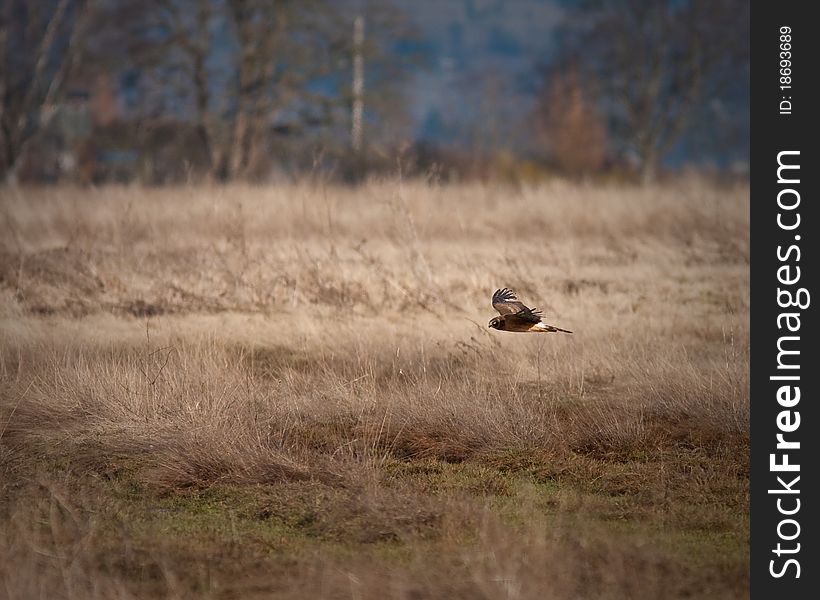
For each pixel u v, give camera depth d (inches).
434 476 1347.2
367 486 1259.2
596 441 1451.8
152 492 1311.5
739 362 1640.0
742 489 1296.8
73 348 1779.0
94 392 1539.1
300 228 2896.2
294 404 1536.7
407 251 2480.3
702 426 1494.8
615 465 1384.1
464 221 3024.1
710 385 1540.4
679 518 1205.1
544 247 2815.0
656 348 1784.0
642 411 1514.5
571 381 1610.5
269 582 1048.8
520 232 3093.0
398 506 1203.2
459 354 1776.6
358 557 1099.3
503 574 1018.1
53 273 2349.9
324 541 1156.5
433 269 2431.1
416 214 2994.6
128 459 1412.4
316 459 1380.4
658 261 2746.1
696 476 1336.1
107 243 2728.8
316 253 2539.4
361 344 1792.6
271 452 1366.9
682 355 1704.0
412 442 1457.9
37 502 1266.0
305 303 2151.8
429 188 3223.4
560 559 1060.5
